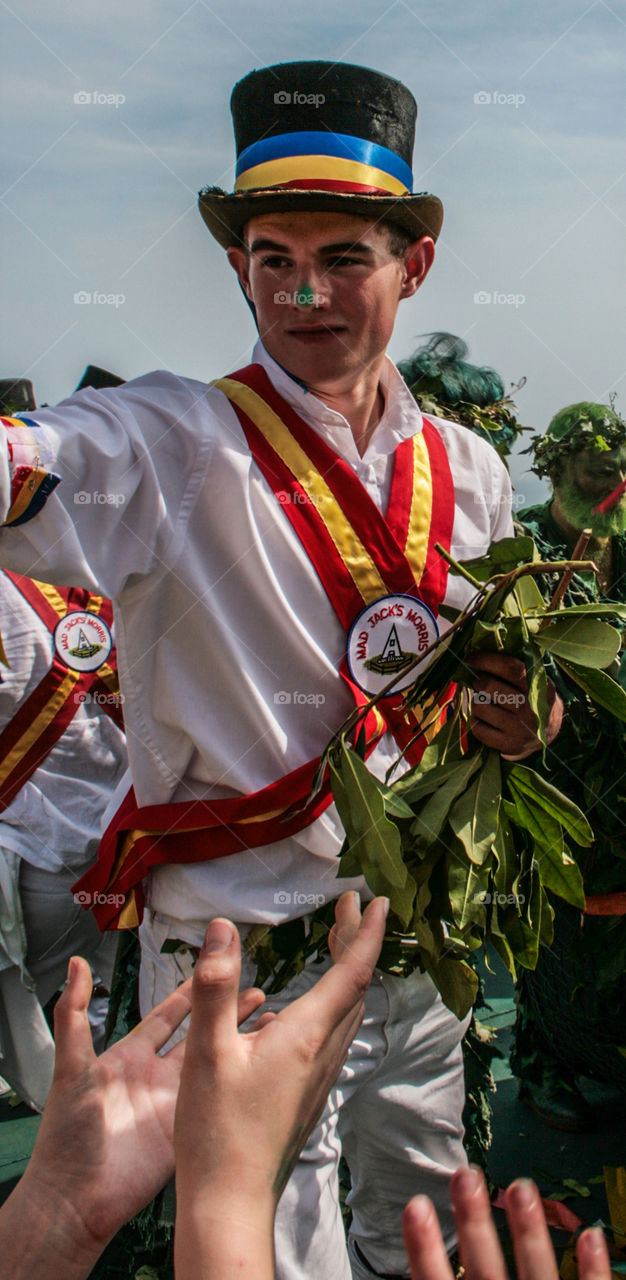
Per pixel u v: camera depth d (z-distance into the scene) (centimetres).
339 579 177
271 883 178
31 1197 63
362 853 158
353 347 176
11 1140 299
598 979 232
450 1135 211
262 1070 55
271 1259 53
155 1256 212
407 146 184
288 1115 55
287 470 174
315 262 172
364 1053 193
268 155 174
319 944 179
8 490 141
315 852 178
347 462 179
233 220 179
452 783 161
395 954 182
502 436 293
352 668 180
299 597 176
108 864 183
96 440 151
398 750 187
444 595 187
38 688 273
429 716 188
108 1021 220
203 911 177
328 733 180
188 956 182
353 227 171
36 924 279
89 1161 64
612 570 304
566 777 216
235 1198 53
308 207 168
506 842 164
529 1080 296
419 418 193
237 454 168
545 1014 274
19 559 149
